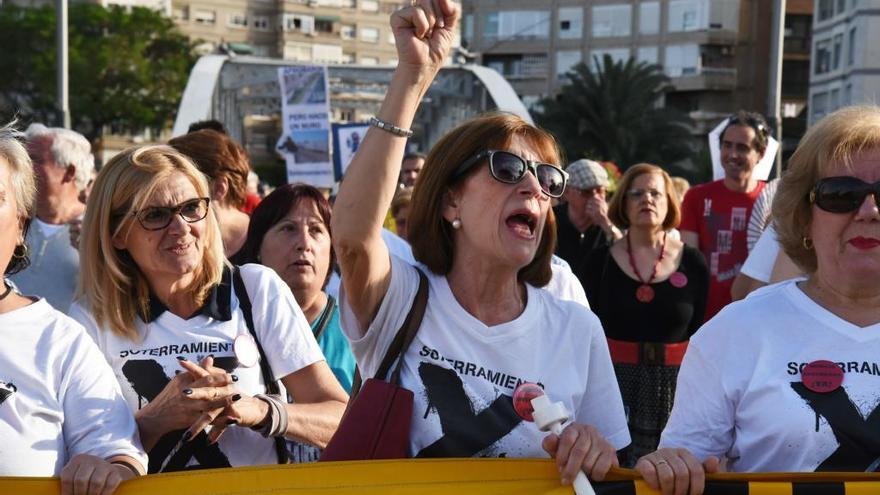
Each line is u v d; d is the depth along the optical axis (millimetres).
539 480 2672
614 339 6316
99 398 2818
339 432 2766
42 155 5027
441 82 17844
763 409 2678
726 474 2564
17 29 59906
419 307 2850
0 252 2736
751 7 72125
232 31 87000
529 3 75688
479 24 77000
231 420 3035
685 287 6336
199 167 4930
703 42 71125
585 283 6434
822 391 2637
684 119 53625
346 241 2693
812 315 2725
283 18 87750
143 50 63094
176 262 3262
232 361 3289
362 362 2918
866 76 51750
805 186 2785
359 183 2678
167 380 3252
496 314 2904
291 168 13219
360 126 11969
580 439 2578
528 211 2781
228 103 19344
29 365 2748
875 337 2676
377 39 91438
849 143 2670
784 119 64812
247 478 2684
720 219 7617
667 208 6355
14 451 2674
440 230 2930
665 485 2510
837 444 2611
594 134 52531
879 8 50938
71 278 4930
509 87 17281
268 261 4422
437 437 2773
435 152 2934
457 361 2822
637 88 52656
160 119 62500
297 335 3381
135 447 2820
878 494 2543
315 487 2680
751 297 2834
